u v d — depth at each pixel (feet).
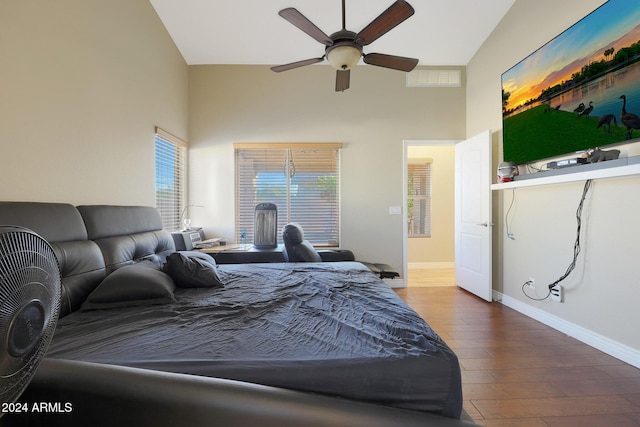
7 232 1.48
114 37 7.65
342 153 13.52
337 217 13.67
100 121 7.13
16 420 2.43
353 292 5.55
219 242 12.57
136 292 4.77
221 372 2.91
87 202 6.71
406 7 5.85
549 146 8.61
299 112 13.37
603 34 6.97
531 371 6.35
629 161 6.18
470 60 13.28
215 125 13.16
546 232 9.13
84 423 2.48
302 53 12.56
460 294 12.49
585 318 7.79
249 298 5.23
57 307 1.94
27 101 5.16
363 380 3.01
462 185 13.01
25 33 5.10
